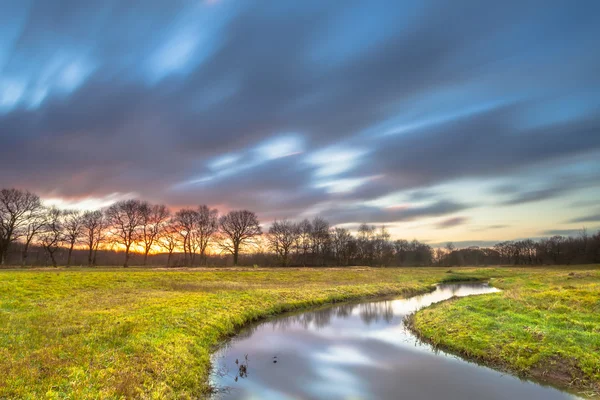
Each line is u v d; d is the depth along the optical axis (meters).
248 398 12.16
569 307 19.95
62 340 14.53
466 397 12.20
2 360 11.86
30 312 19.80
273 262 110.94
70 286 31.61
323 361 16.30
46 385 10.16
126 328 16.48
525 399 11.94
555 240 139.00
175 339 16.02
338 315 28.23
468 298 29.06
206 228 99.12
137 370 12.01
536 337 16.03
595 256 123.00
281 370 15.04
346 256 124.19
